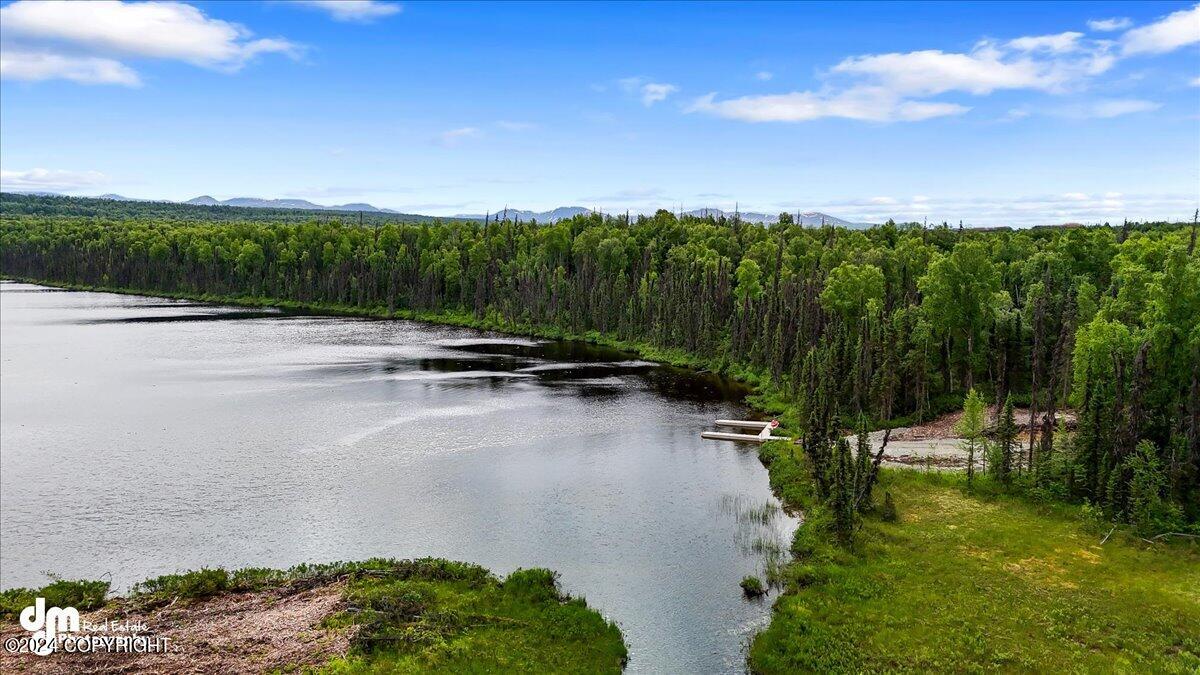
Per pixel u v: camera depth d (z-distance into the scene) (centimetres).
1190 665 3716
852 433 8725
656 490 6769
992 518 5788
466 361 14050
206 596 4469
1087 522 5550
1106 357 6481
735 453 7994
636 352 15562
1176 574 4759
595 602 4666
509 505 6338
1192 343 6006
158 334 17188
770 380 11375
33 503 6244
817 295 12400
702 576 5034
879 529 5588
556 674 3766
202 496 6450
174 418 9156
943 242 19088
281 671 3647
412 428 8819
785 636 4153
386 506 6275
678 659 4038
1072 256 13188
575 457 7769
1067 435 6962
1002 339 9662
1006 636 4072
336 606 4319
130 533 5666
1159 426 6197
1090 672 3694
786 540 5628
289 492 6575
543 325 18688
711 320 14450
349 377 12112
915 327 9912
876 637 4103
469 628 4162
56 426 8712
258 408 9750
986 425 8388
